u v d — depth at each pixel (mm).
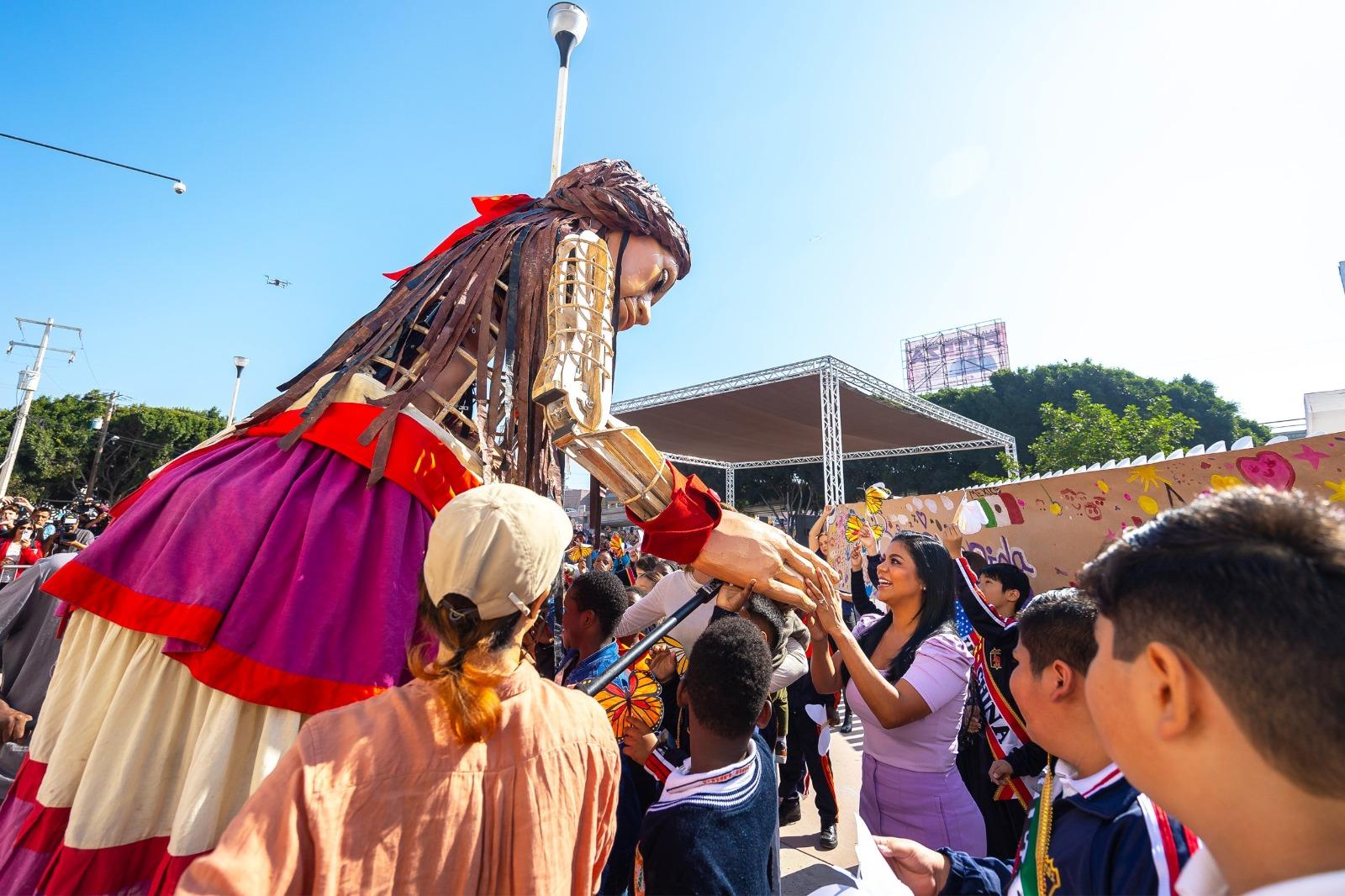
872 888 1354
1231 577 597
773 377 14195
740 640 1652
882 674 2523
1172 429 20203
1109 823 1138
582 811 1083
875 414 16922
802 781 4094
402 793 880
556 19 2838
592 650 2676
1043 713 1349
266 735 1021
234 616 1025
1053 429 22375
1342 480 2314
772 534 1365
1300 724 537
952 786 2301
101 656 1077
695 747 1650
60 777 1010
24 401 24312
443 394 1466
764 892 1504
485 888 927
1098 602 755
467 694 954
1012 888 1354
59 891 917
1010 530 4117
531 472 1506
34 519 9469
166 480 1276
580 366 1306
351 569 1134
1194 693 609
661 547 1288
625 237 1716
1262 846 564
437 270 1601
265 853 774
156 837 1011
